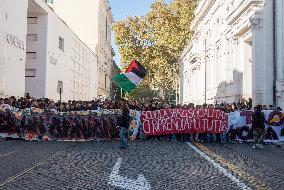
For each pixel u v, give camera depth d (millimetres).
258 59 30172
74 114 21844
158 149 17297
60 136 21609
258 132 18359
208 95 54969
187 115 21703
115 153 15742
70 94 48094
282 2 28312
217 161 13586
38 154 14992
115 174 10828
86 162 13117
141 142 20781
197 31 64062
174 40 67438
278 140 20609
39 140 21297
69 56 46938
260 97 30016
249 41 35438
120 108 23219
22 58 31125
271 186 9375
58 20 41375
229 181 9953
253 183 9703
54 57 39812
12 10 28438
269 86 29391
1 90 26359
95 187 9094
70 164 12602
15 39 29250
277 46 28891
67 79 46094
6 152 15461
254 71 30438
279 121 20672
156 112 22250
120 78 26281
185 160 13797
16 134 21234
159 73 74062
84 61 58188
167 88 79188
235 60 37375
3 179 9789
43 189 8789
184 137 21922
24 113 21344
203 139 21656
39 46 36969
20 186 9047
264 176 10703
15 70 29406
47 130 21531
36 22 37094
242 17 33938
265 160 13984
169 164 12836
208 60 55625
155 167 12188
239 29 34812
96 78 71625
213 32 51188
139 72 26203
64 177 10305
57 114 21672
